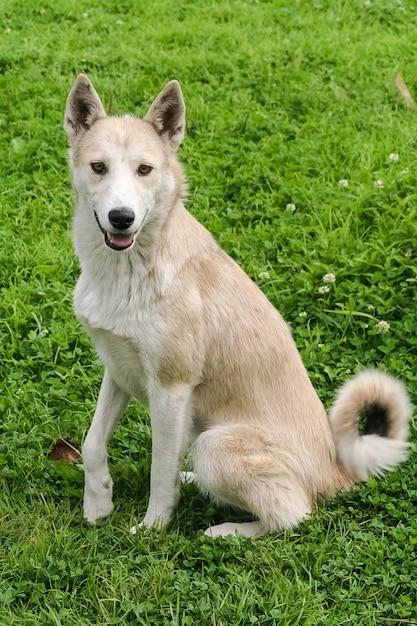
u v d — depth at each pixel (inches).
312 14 488.7
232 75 412.8
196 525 208.8
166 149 202.8
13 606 180.2
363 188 320.5
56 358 259.8
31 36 450.9
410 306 271.1
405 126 371.6
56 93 397.1
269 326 208.8
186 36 453.7
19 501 208.8
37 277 293.0
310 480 205.8
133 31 462.9
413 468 214.8
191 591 180.7
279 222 313.0
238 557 190.4
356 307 272.1
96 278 197.9
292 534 197.5
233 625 172.7
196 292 199.5
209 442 201.8
